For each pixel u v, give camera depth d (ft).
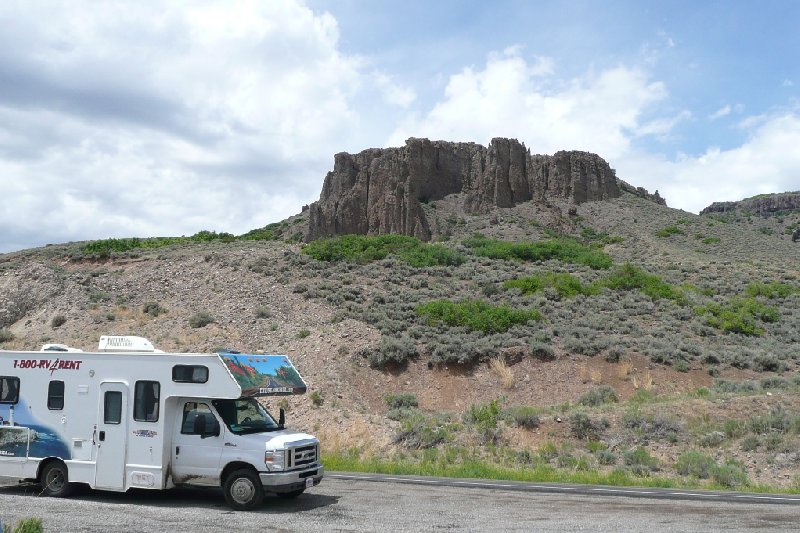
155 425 41.93
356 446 72.74
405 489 48.52
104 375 43.52
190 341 117.39
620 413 73.31
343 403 94.79
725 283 168.66
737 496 46.50
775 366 104.58
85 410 43.60
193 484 41.22
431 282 157.69
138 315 134.82
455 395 99.81
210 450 41.06
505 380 100.94
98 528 33.30
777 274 181.98
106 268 165.48
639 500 44.06
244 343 116.98
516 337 113.91
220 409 42.01
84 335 124.26
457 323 121.90
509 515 38.01
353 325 120.06
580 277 165.17
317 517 37.19
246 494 39.73
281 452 40.14
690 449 64.80
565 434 69.97
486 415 74.59
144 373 42.78
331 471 60.03
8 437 44.80
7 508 38.99
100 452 42.86
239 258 166.30
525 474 56.90
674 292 149.28
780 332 127.75
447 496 45.29
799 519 37.06
